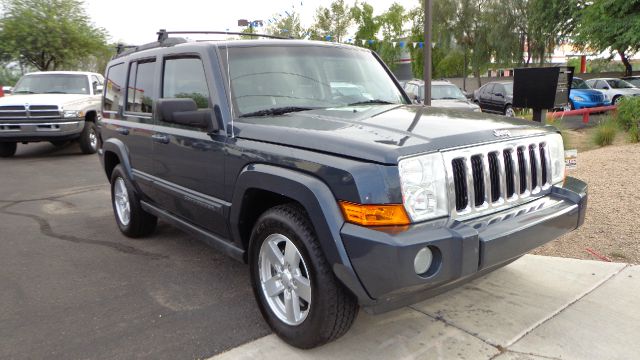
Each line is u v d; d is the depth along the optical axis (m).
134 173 5.02
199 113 3.57
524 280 3.99
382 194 2.56
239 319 3.62
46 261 4.94
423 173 2.67
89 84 12.99
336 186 2.68
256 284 3.34
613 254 4.42
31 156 12.47
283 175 2.94
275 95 3.76
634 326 3.28
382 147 2.63
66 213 6.84
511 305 3.61
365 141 2.72
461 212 2.84
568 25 25.05
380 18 34.38
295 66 4.00
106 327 3.55
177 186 4.20
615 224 5.04
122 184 5.52
